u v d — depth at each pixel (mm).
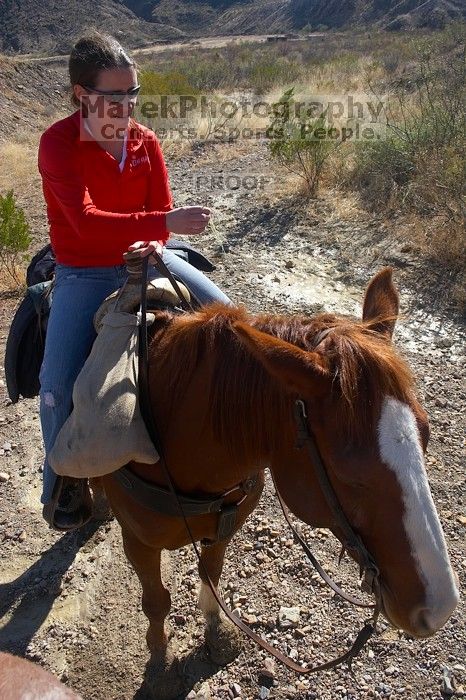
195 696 2867
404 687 2885
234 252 7164
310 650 3055
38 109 16672
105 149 2514
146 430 2330
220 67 22062
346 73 18672
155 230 2303
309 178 8461
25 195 10023
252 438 2070
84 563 3549
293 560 3521
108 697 2912
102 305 2580
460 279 6094
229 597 3336
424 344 5336
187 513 2389
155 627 2881
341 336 1863
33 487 4113
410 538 1713
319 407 1818
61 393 2617
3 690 1304
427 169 7809
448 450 4207
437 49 15602
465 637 3072
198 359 2221
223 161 10828
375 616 2027
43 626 3230
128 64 2375
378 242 6996
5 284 6879
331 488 1842
